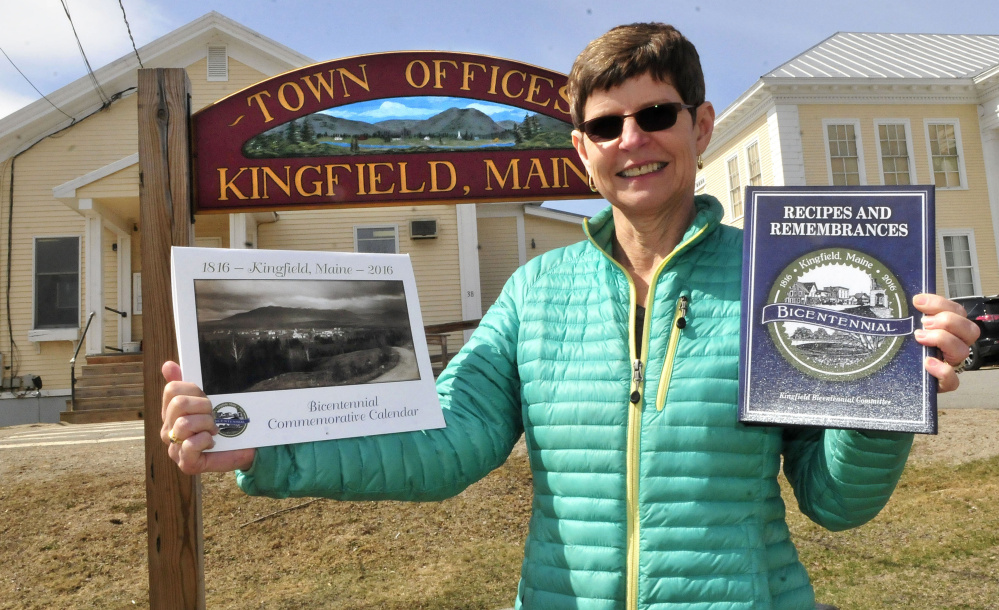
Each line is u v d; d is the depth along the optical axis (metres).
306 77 3.35
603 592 1.40
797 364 1.37
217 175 3.21
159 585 2.70
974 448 5.92
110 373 11.12
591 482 1.45
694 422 1.42
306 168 3.30
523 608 1.50
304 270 1.56
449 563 4.30
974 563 3.92
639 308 1.59
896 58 21.92
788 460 1.59
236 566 4.33
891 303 1.36
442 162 3.40
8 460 6.20
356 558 4.41
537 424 1.53
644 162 1.52
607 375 1.49
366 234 13.64
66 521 4.88
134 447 6.71
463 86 3.46
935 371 1.26
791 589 1.43
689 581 1.36
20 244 13.16
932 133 20.17
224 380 1.41
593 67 1.54
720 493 1.40
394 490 1.46
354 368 1.51
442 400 1.62
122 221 12.52
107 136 13.40
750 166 21.22
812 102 19.81
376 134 3.37
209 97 13.53
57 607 3.88
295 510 5.03
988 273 19.86
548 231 17.53
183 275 1.46
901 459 1.33
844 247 1.41
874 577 3.89
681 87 1.53
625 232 1.65
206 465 1.34
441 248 13.73
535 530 1.53
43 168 13.27
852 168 19.77
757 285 1.43
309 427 1.43
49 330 12.97
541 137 3.46
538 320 1.61
